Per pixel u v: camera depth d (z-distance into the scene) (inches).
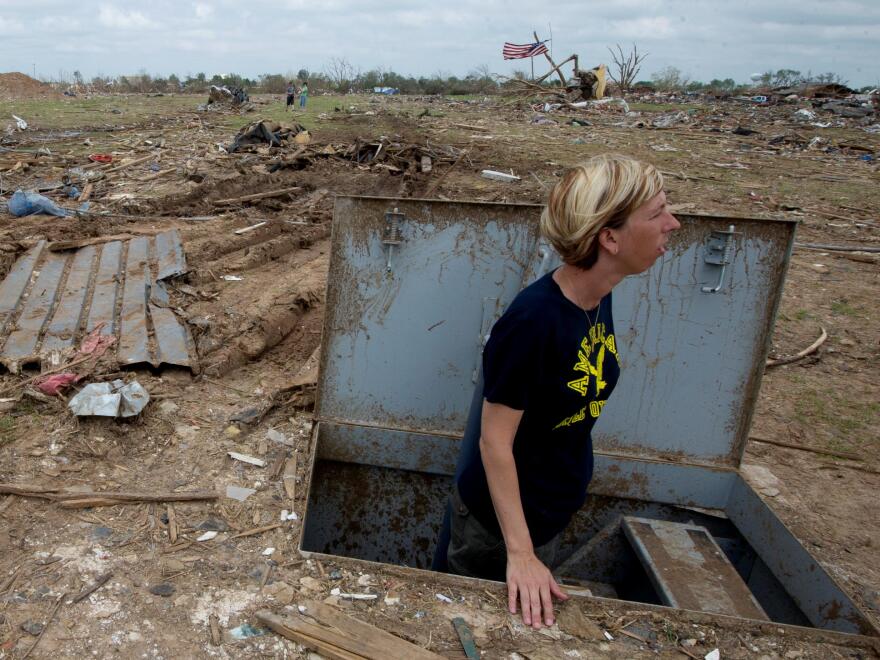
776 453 168.2
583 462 86.1
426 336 115.9
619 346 113.4
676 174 551.5
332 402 122.0
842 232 392.8
